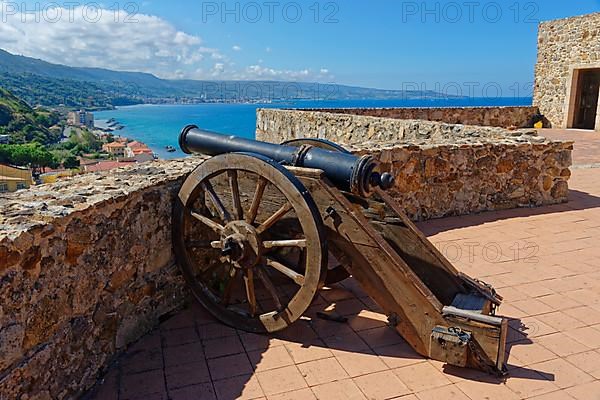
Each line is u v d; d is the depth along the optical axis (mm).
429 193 5211
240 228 2912
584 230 4816
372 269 2705
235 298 3330
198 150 3502
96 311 2463
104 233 2494
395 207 3070
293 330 2982
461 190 5367
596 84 14305
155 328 3008
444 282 2963
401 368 2572
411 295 2623
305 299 2756
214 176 2959
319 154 2922
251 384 2439
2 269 1798
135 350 2756
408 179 5039
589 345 2758
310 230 2668
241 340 2871
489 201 5531
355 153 4570
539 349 2719
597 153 9391
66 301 2211
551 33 14719
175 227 3125
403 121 7586
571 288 3508
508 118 15016
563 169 5746
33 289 1982
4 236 1827
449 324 2557
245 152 2955
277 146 3131
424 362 2625
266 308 3197
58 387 2162
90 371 2416
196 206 3256
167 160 3988
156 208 2984
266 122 12531
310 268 2709
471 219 5246
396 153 4883
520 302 3295
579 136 12227
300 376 2508
